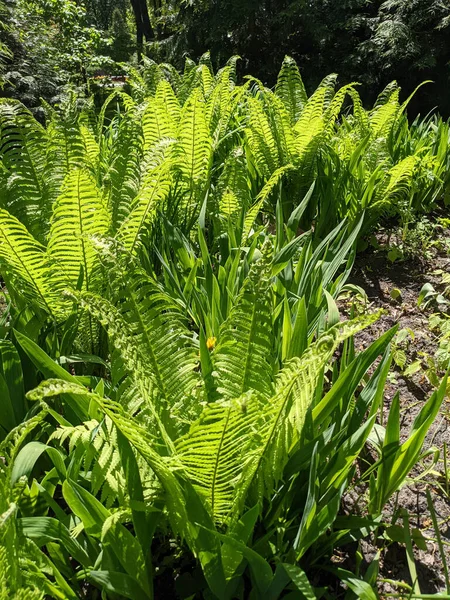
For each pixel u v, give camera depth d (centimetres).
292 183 355
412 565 144
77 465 151
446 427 224
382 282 328
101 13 3931
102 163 315
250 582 153
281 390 123
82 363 222
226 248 271
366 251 362
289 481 157
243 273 235
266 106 394
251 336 143
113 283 151
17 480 142
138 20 2133
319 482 157
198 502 129
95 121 373
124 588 130
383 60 1277
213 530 127
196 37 1537
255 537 155
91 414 158
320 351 118
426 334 279
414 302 307
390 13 1338
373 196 339
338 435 156
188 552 161
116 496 146
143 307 151
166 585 156
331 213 328
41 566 134
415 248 356
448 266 344
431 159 395
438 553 172
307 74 1393
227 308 222
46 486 156
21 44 1088
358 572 156
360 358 164
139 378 135
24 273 204
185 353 156
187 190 318
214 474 132
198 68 441
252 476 139
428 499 150
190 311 233
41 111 1032
